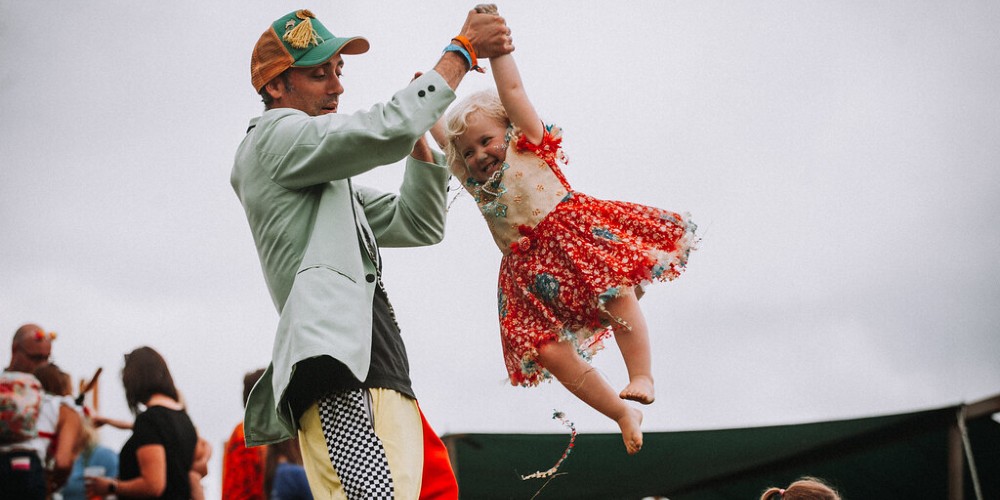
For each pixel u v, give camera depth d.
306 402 2.99
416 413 3.10
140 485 4.54
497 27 3.31
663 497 9.27
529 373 3.48
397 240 3.57
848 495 8.74
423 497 3.15
